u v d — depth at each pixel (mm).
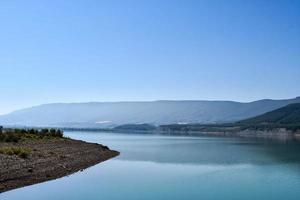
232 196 32656
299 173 47312
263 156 72062
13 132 71438
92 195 31078
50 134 80500
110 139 161625
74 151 58031
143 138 183125
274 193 34031
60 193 31016
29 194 29641
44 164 41344
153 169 49500
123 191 33438
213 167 52906
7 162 37281
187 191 34344
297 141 153125
